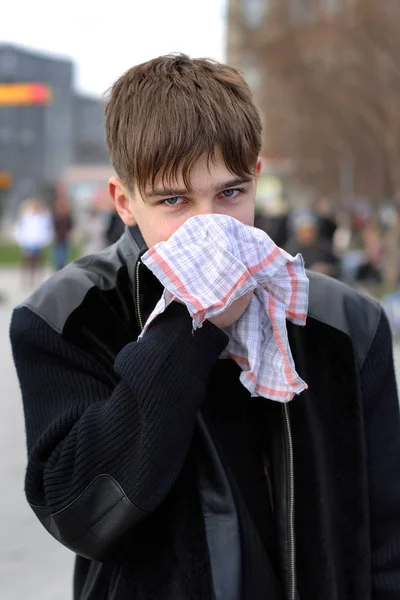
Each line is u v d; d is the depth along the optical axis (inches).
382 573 53.9
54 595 116.8
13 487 155.6
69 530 48.2
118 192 54.5
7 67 1417.3
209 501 49.0
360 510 52.4
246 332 49.3
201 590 47.9
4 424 198.5
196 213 49.6
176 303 49.3
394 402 57.2
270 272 47.9
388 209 762.8
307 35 745.0
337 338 53.6
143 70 52.7
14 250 987.3
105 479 47.0
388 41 611.8
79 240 987.3
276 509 51.8
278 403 52.2
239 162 49.1
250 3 775.7
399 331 312.5
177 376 47.4
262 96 887.1
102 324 53.2
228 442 51.9
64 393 51.8
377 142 785.6
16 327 54.2
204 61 54.5
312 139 1060.5
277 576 51.3
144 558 49.5
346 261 508.7
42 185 1390.3
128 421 47.3
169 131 48.3
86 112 1552.7
